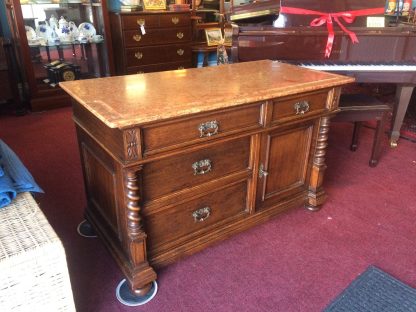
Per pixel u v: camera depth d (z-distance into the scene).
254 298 1.44
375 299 1.42
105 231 1.62
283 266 1.60
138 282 1.39
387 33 2.59
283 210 1.87
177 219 1.48
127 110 1.21
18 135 3.01
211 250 1.69
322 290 1.47
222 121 1.39
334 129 3.18
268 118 1.53
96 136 1.38
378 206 2.06
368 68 2.50
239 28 2.62
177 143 1.30
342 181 2.33
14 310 1.08
